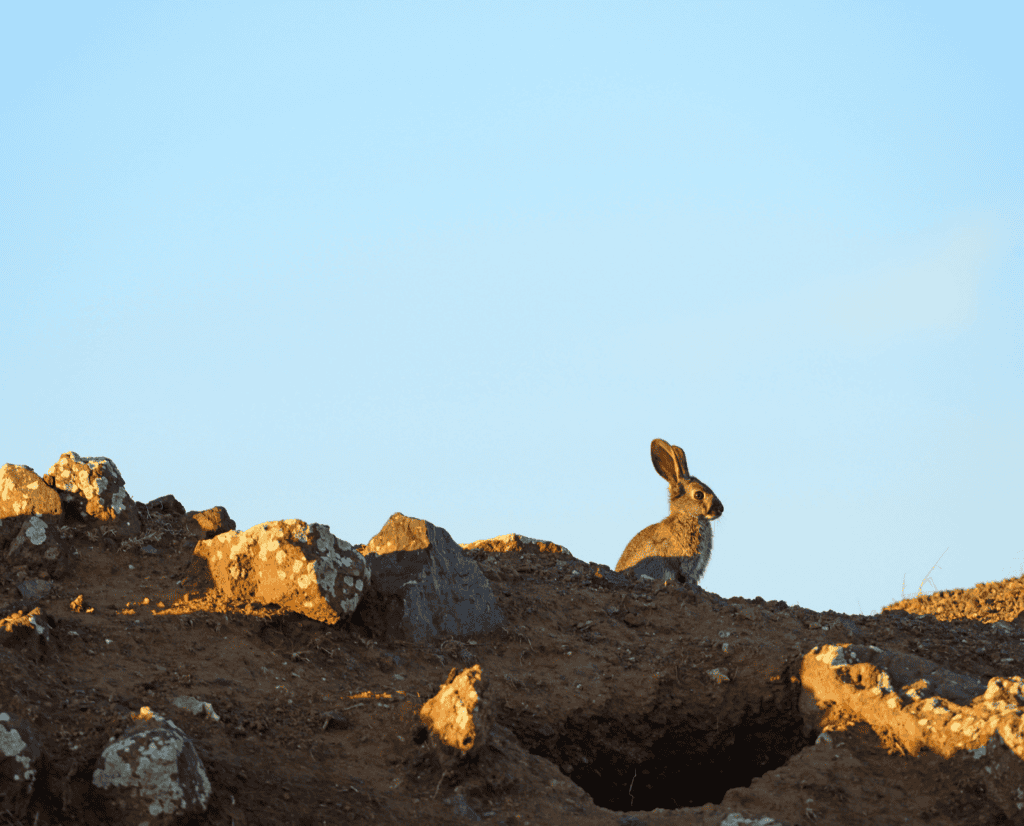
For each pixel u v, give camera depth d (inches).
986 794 396.2
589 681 506.0
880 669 480.7
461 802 362.9
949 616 716.0
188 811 311.3
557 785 393.4
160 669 421.7
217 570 502.3
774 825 369.7
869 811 396.8
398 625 504.1
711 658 529.0
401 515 550.3
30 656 394.6
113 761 314.5
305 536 488.1
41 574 503.2
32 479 547.5
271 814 328.8
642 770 501.0
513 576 636.1
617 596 623.2
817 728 479.2
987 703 430.0
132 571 532.1
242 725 386.0
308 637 479.2
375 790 363.3
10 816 292.0
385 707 423.5
